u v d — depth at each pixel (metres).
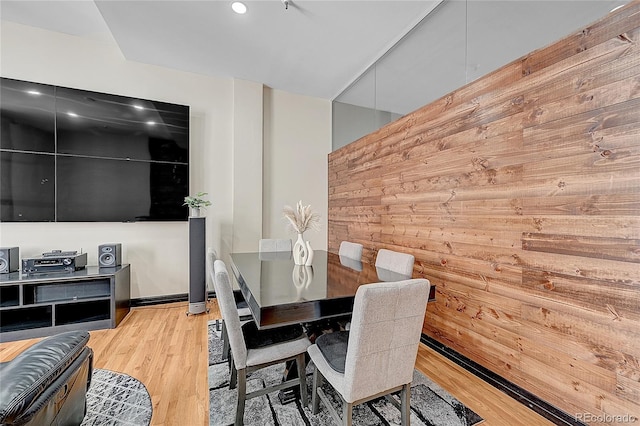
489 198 2.04
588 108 1.51
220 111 3.96
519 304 1.84
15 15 2.92
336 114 4.62
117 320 2.95
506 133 1.93
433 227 2.56
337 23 2.82
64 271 2.88
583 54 1.54
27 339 2.62
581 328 1.53
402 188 2.98
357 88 4.02
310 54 3.37
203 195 3.58
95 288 2.96
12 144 2.89
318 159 4.66
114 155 3.27
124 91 3.47
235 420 1.51
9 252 2.80
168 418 1.63
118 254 3.24
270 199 4.35
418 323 1.35
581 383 1.52
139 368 2.14
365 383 1.29
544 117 1.71
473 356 2.16
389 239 3.19
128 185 3.33
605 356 1.43
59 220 3.07
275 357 1.57
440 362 2.28
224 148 3.98
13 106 2.89
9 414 0.91
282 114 4.42
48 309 2.91
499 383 1.95
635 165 1.34
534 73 1.77
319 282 1.88
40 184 3.00
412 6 2.59
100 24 3.07
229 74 3.86
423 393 1.88
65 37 3.23
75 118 3.11
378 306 1.21
